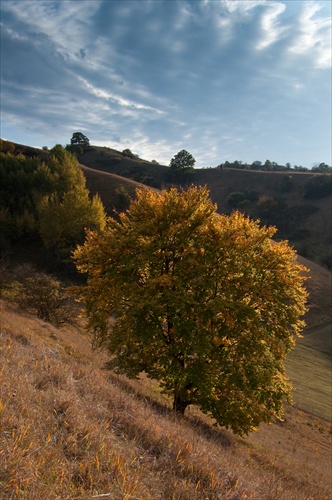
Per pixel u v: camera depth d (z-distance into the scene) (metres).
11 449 3.75
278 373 16.23
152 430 6.10
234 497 4.95
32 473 3.49
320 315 64.81
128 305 16.14
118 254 15.95
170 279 14.11
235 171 151.00
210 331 14.14
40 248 62.44
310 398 35.28
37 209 65.38
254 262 15.27
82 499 3.54
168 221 15.80
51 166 78.44
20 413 4.73
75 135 171.25
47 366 7.43
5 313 22.22
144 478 4.51
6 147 103.25
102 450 4.65
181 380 13.98
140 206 16.84
